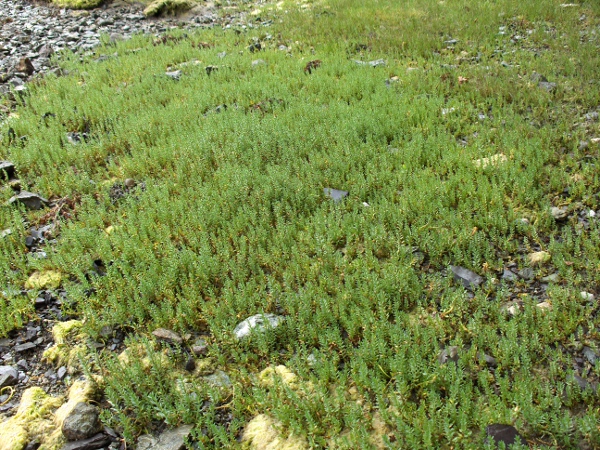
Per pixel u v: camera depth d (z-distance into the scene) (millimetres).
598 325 967
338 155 1518
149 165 1609
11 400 960
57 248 1274
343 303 1031
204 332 1053
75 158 1689
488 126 1688
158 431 876
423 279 1087
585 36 2486
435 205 1286
